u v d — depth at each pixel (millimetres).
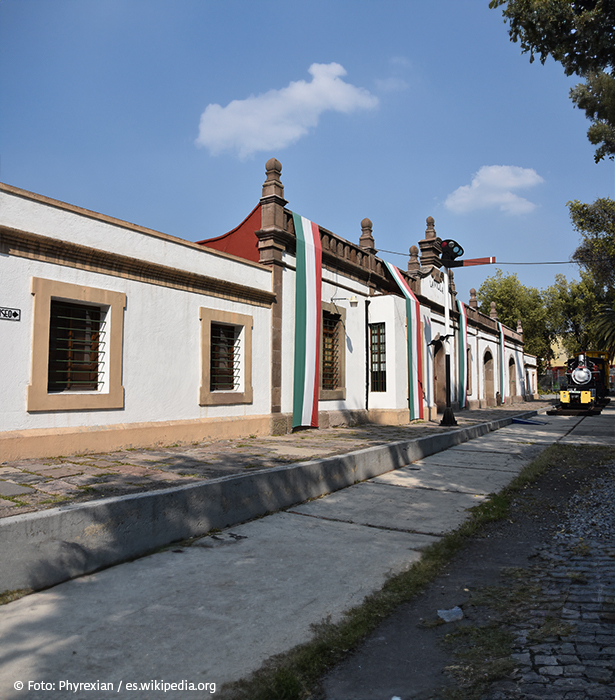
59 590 3980
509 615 3699
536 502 7312
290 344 12742
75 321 8227
